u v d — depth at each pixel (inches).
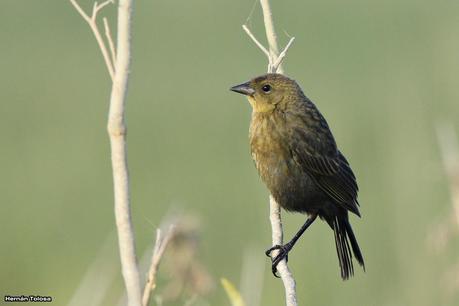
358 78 696.4
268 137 329.1
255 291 287.7
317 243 479.8
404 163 536.7
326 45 771.4
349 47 767.1
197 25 829.2
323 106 639.8
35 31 811.4
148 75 735.1
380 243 484.7
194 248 273.4
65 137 608.7
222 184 549.6
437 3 874.8
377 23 820.0
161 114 665.0
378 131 595.2
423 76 684.1
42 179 552.7
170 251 272.4
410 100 634.2
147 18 854.5
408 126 591.5
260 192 536.7
